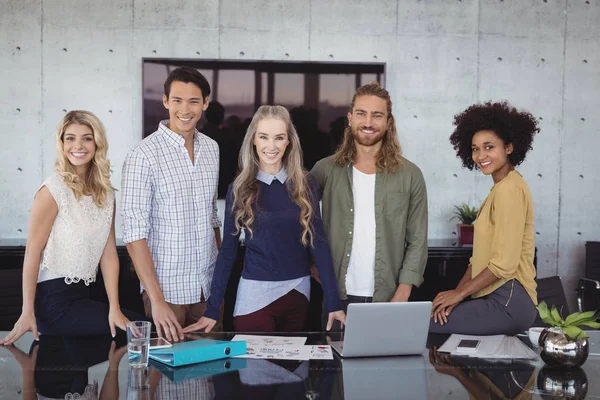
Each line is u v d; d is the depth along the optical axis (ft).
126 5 17.38
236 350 7.03
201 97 9.83
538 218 18.57
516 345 7.64
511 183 9.00
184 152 9.82
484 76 18.21
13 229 17.48
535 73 18.31
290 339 7.88
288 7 17.70
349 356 7.00
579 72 18.40
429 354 7.23
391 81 18.03
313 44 17.80
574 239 18.63
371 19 17.89
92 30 17.35
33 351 7.26
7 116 17.31
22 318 8.18
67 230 8.71
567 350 6.59
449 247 16.07
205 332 8.53
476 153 9.45
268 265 9.11
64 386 5.95
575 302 18.60
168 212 9.73
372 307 6.87
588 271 17.38
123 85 17.49
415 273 10.00
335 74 17.61
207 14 17.54
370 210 9.98
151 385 5.99
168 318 8.88
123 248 15.21
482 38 18.15
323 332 8.30
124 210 9.43
